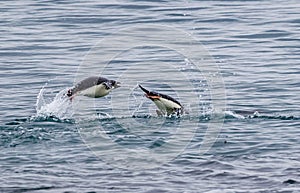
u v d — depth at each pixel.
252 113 42.94
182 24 68.12
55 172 32.53
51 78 53.84
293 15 71.56
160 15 71.06
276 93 49.50
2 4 76.75
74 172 32.56
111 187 30.62
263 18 70.44
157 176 32.06
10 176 31.97
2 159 34.22
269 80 52.75
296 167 33.06
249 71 55.19
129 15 71.25
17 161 33.97
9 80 53.44
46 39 64.19
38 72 55.28
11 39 64.38
